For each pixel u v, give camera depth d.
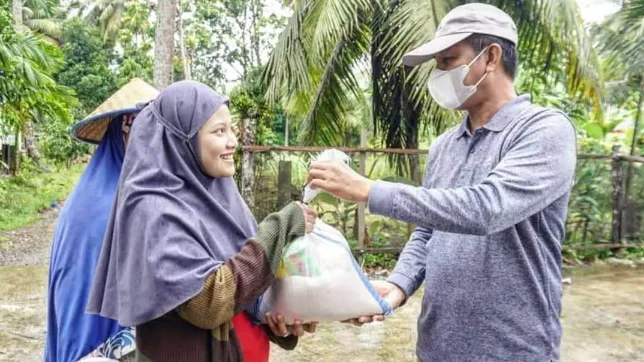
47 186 13.47
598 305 4.68
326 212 5.82
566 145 1.34
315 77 6.35
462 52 1.46
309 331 1.56
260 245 1.32
